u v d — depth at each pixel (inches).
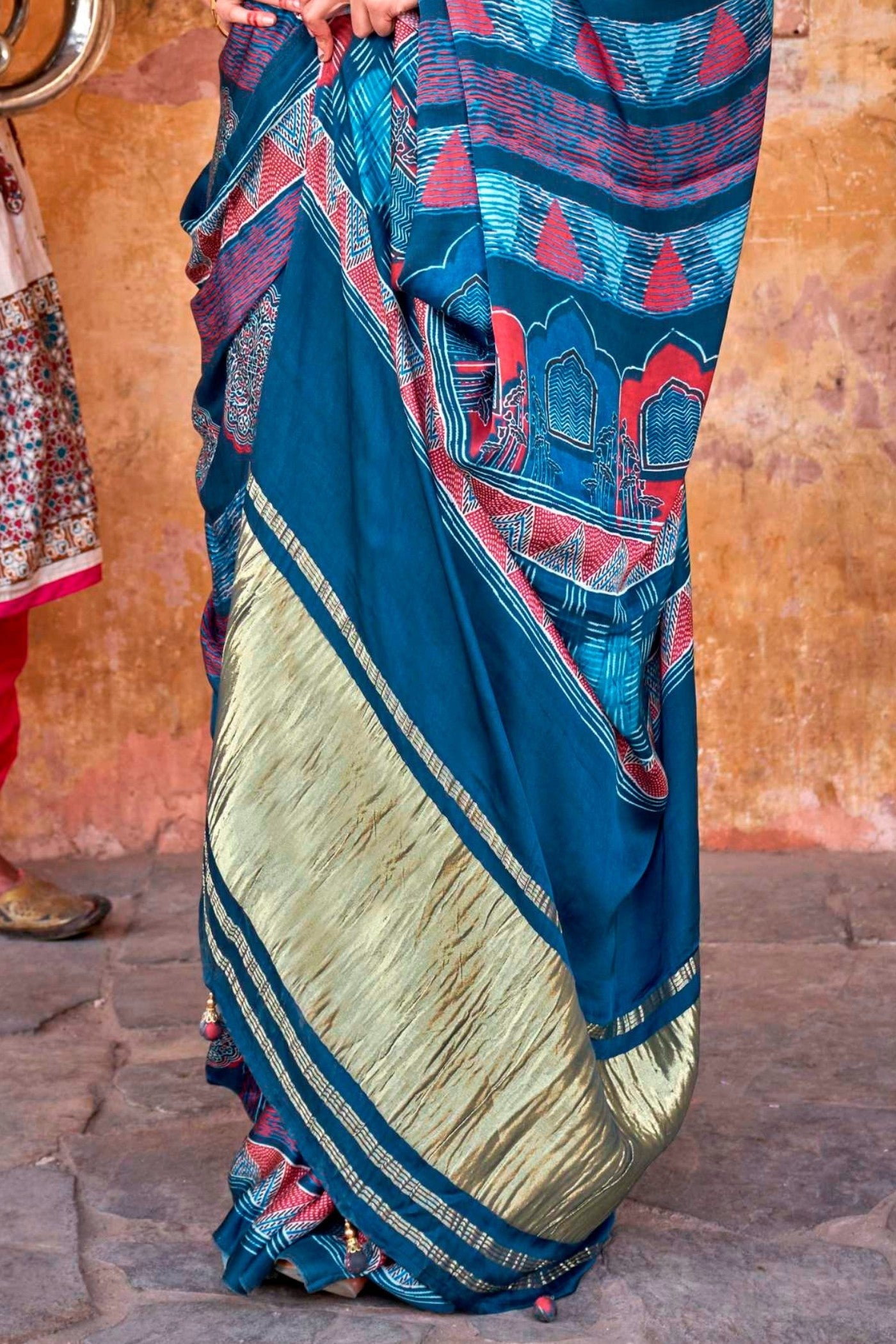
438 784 75.5
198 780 157.3
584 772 78.6
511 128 74.2
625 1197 89.1
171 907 142.6
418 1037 76.0
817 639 154.0
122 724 155.3
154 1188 93.7
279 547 76.0
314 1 75.0
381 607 75.5
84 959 130.3
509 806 76.0
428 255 73.0
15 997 122.3
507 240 73.6
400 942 75.7
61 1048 113.8
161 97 146.3
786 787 156.4
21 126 144.9
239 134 80.6
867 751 155.3
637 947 85.2
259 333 80.5
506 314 73.3
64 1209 90.7
